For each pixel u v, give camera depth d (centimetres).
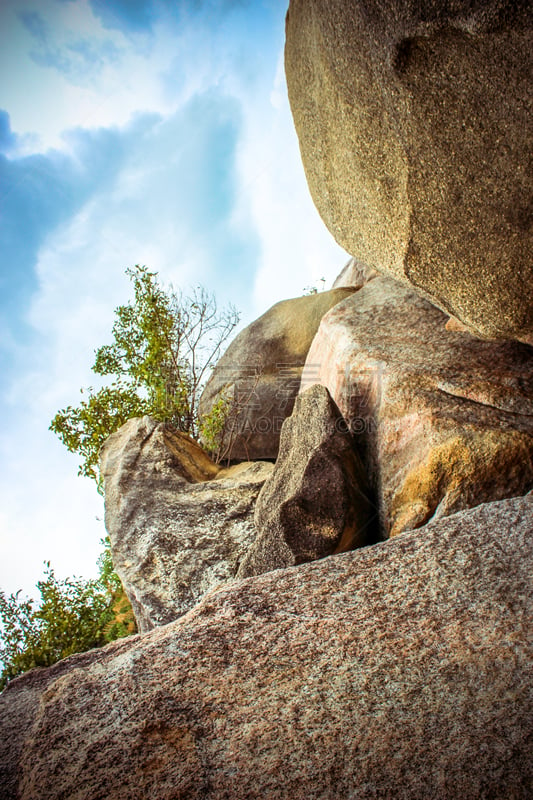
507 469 303
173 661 180
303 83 282
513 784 126
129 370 675
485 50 199
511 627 170
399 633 177
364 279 710
